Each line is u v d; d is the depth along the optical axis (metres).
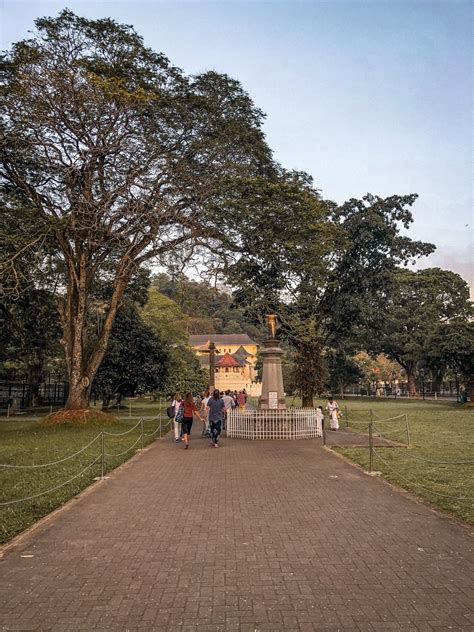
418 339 53.38
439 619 4.24
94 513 7.74
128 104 19.95
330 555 5.79
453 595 4.70
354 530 6.74
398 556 5.74
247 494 8.93
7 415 36.62
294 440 17.58
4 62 19.77
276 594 4.75
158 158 21.98
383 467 11.62
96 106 19.86
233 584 4.99
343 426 24.17
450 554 5.80
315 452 14.33
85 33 20.59
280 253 22.77
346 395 74.31
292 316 25.97
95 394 38.22
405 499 8.48
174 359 48.28
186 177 22.05
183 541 6.34
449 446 15.62
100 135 20.67
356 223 29.84
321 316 30.70
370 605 4.51
